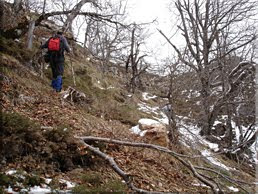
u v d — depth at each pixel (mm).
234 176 10523
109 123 9914
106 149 6914
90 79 14461
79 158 5594
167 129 11297
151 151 8539
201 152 11773
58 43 9820
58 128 5539
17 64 9445
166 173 7656
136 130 10070
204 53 19172
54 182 4336
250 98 15070
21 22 11805
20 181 4078
